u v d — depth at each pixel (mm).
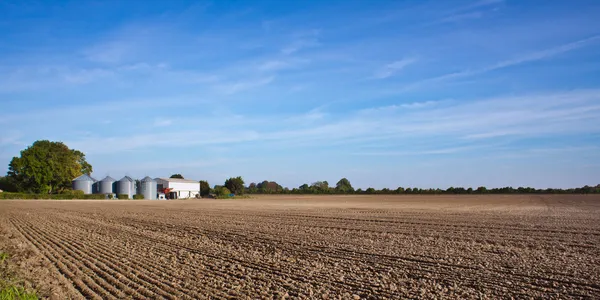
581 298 9773
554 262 14086
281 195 129125
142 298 10172
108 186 105500
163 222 30016
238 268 13453
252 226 26703
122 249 17562
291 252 16438
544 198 82688
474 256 15312
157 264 14234
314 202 71562
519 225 26781
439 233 22578
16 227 27109
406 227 25766
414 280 11648
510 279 11648
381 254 15781
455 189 136500
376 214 37594
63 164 100500
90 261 14977
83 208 49688
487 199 81250
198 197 116625
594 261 14250
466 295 10039
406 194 131500
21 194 85875
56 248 18094
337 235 21734
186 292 10648
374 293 10383
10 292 10508
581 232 22859
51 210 45156
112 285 11555
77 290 11156
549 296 9945
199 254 16188
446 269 13070
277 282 11570
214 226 26812
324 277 12109
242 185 119312
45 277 12656
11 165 93875
